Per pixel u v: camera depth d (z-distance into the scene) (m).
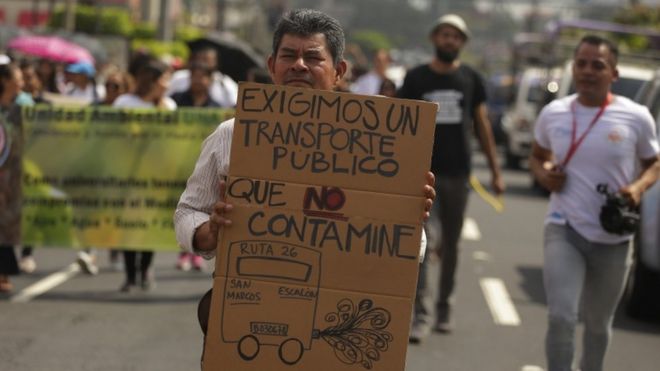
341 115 5.29
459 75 10.88
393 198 5.27
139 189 12.62
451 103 10.81
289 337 5.25
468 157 10.87
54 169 12.56
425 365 9.66
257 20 72.88
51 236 12.59
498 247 17.42
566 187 7.87
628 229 7.66
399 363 5.25
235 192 5.28
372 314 5.25
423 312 10.62
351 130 5.29
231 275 5.26
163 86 13.12
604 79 7.89
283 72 5.50
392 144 5.28
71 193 12.59
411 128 5.29
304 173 5.28
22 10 43.75
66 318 10.95
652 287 11.98
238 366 5.26
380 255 5.26
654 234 11.66
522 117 33.50
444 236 10.95
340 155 5.29
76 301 11.84
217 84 14.47
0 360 9.17
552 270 7.73
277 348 5.25
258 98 5.30
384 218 5.26
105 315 11.16
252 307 5.25
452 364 9.73
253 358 5.26
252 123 5.30
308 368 5.25
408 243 5.26
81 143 12.59
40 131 12.55
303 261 5.27
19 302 11.69
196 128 12.65
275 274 5.26
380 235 5.26
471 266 15.41
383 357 5.25
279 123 5.29
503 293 13.37
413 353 10.10
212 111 12.65
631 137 7.85
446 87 10.82
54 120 12.55
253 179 5.28
